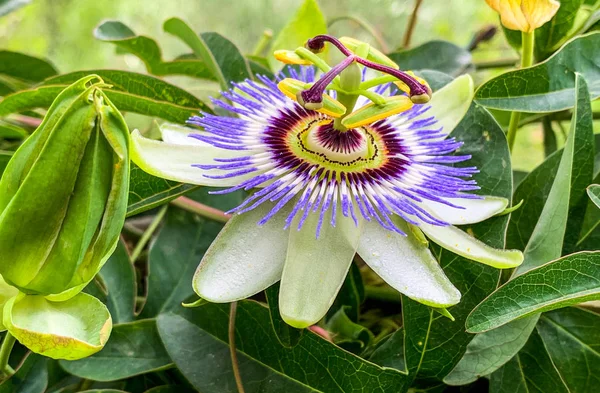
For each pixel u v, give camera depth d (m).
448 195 0.27
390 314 0.33
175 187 0.28
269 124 0.29
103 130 0.23
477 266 0.27
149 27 0.62
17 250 0.23
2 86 0.38
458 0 0.52
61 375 0.29
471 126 0.30
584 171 0.29
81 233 0.23
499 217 0.28
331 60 0.35
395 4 0.53
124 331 0.29
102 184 0.23
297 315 0.25
